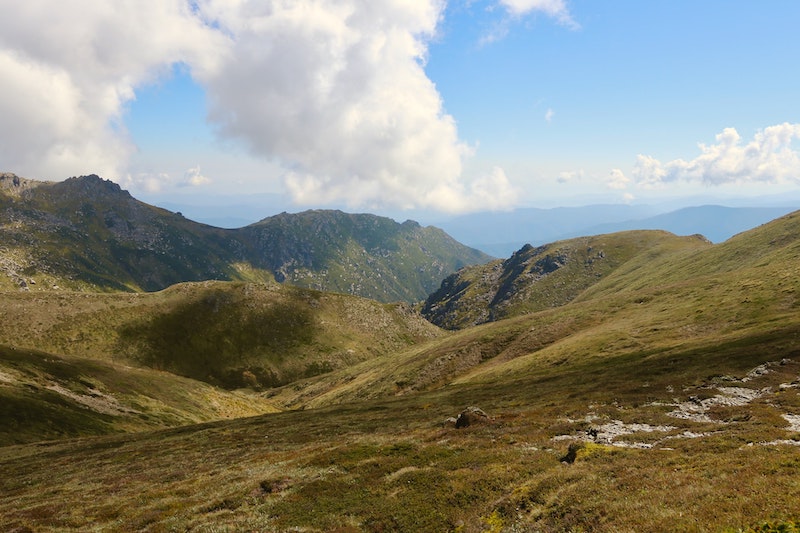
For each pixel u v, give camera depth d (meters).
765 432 24.62
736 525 12.52
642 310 101.75
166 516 28.00
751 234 174.50
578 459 25.42
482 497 23.50
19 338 170.75
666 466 21.02
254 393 185.12
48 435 71.62
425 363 120.94
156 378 116.19
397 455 34.41
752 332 62.09
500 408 52.94
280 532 23.28
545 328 114.25
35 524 29.17
